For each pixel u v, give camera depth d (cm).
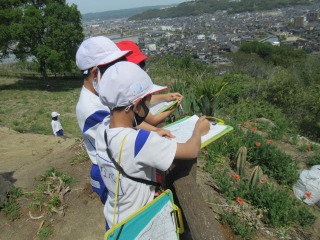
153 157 149
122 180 153
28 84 2773
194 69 1625
